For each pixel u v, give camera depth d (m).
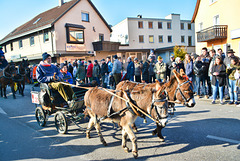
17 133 6.04
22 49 26.28
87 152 4.55
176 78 4.79
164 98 3.83
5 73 11.79
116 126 6.39
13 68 12.14
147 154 4.29
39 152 4.66
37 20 26.80
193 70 9.95
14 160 4.31
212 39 19.95
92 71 14.24
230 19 18.27
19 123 7.08
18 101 11.23
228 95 8.90
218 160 3.83
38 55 23.11
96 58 26.39
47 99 6.00
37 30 22.44
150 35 37.34
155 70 9.42
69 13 22.72
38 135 5.82
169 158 4.04
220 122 5.95
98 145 4.94
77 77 15.10
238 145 4.40
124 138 4.45
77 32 23.61
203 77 9.53
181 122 6.24
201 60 9.93
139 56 35.59
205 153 4.14
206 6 21.56
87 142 5.16
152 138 5.17
